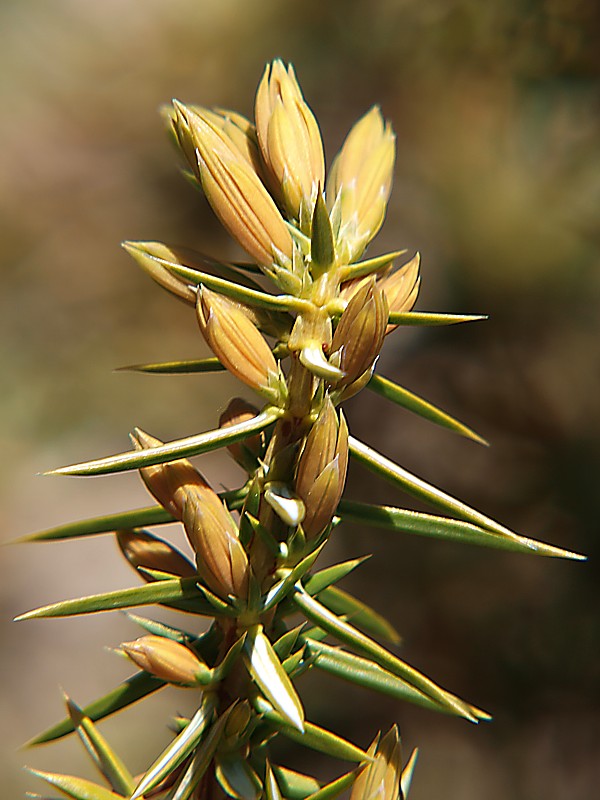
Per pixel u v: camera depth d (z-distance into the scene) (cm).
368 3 33
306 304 9
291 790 10
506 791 27
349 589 29
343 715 31
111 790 10
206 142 9
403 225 33
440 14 27
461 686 28
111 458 9
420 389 29
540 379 28
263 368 9
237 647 9
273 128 10
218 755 10
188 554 49
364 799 9
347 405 32
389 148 10
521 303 29
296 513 9
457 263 30
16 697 49
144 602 10
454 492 28
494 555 27
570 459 26
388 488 30
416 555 28
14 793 43
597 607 26
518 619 27
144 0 49
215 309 9
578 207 28
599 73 25
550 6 25
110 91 52
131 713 44
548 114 26
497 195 29
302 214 10
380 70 33
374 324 9
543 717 27
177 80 49
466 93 30
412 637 28
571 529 26
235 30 43
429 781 29
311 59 35
